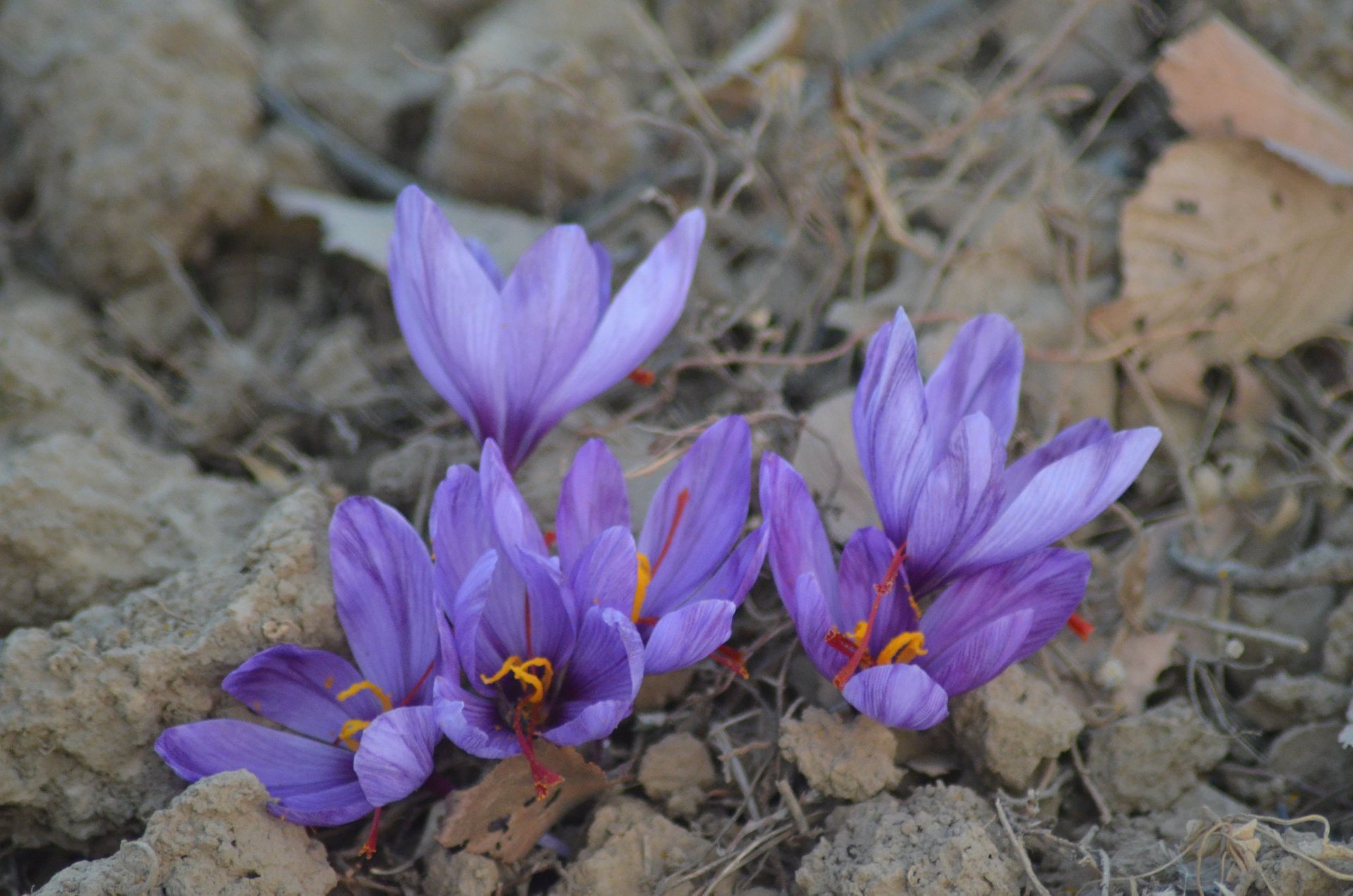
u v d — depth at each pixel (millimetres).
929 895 736
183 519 787
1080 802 771
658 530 757
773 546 751
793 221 846
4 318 821
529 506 795
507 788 745
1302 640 789
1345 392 824
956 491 739
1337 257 823
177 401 835
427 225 750
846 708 766
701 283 845
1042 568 752
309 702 753
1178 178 827
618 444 810
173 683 754
